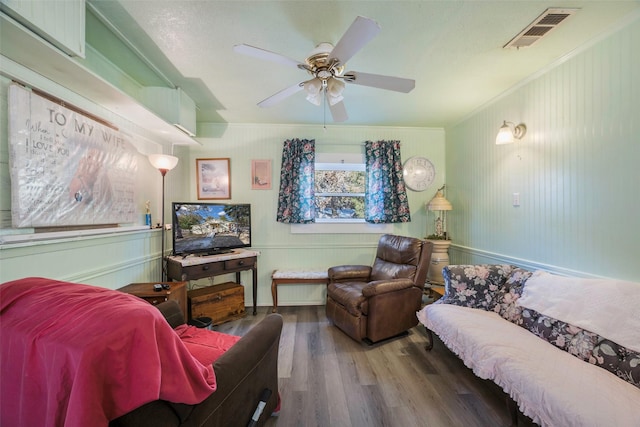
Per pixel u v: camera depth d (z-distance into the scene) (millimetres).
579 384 1192
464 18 1539
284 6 1438
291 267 3518
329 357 2201
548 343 1580
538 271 1959
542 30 1639
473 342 1636
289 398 1707
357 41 1283
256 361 1246
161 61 1968
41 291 875
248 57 1922
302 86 1738
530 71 2137
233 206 3119
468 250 3100
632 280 1548
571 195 1896
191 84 2346
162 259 2504
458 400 1687
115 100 1771
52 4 1156
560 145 1976
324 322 2936
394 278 2770
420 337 2576
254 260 3088
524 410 1262
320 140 3572
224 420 1029
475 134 2992
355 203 3699
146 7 1427
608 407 1058
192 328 1683
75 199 1624
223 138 3455
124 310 734
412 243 2803
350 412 1586
